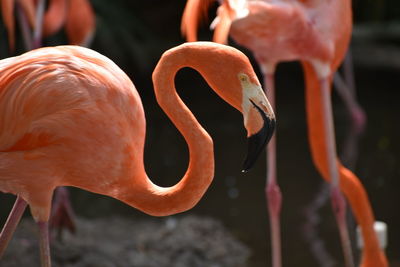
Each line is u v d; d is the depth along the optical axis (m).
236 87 4.36
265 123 4.29
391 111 15.24
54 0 10.60
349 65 15.35
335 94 16.66
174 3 20.86
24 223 8.75
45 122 4.36
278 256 7.04
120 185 4.61
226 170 11.64
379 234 7.33
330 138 6.90
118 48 17.41
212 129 14.05
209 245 8.61
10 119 4.39
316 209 9.90
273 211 7.05
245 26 6.53
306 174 11.37
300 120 14.54
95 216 9.77
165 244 8.49
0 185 4.60
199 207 10.08
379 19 21.78
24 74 4.40
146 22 20.55
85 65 4.47
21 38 15.92
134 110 4.61
